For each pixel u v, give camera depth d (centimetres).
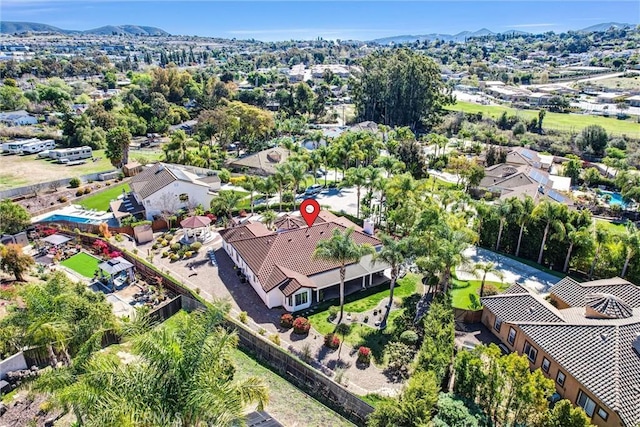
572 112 17712
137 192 7112
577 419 2556
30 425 2772
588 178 10019
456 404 2850
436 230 4650
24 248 5728
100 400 1816
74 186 8912
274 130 14150
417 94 15312
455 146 13275
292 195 7925
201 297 4484
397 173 8181
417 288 5066
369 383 3544
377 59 17212
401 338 4000
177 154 10000
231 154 12200
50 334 2619
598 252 5288
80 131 12812
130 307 4375
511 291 4434
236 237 5731
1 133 13250
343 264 4316
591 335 3400
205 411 1819
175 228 6669
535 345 3597
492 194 8506
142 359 2136
